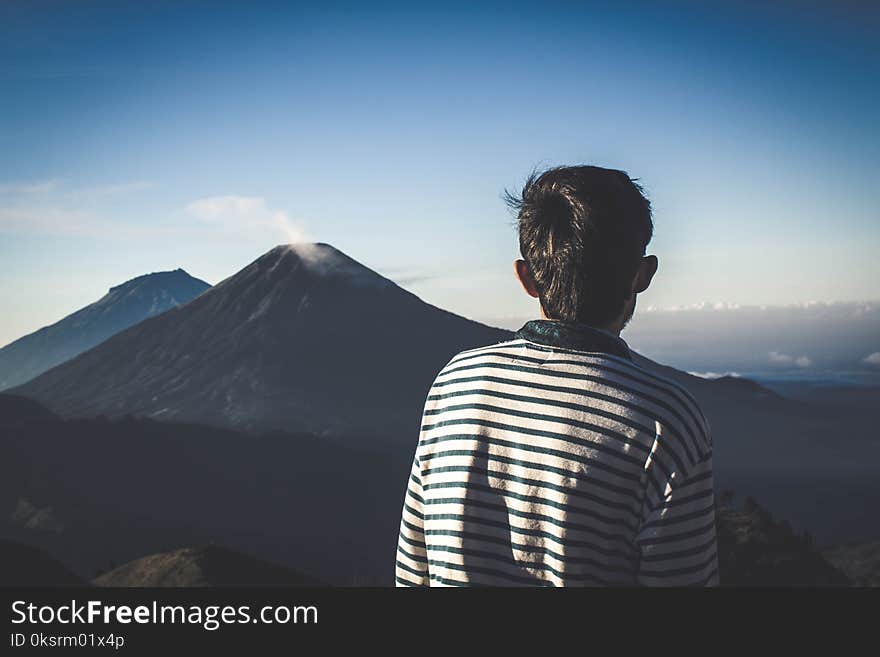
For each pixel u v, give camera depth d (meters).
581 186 1.57
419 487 1.67
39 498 134.88
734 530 31.27
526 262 1.67
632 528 1.38
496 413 1.51
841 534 164.00
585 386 1.45
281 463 165.00
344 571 110.94
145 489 146.25
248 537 126.31
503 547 1.46
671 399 1.41
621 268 1.55
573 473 1.39
